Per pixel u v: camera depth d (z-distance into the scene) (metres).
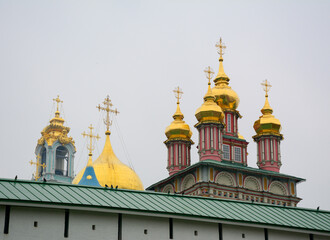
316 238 57.41
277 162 94.38
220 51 101.50
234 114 97.00
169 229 51.38
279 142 95.88
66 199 48.38
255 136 96.44
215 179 87.75
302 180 93.25
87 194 50.66
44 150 144.88
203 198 57.25
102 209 48.66
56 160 145.25
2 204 45.53
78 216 48.28
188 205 54.28
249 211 56.84
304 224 57.12
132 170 101.75
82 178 94.81
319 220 59.25
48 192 48.97
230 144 94.31
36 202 46.47
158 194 55.12
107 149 102.25
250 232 54.78
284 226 55.56
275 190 91.81
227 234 53.69
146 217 50.72
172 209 52.03
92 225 48.59
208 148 90.06
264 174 91.12
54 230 47.19
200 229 52.66
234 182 88.81
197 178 88.06
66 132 144.88
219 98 96.81
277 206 60.25
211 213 53.59
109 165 99.75
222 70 100.38
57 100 148.88
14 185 48.75
